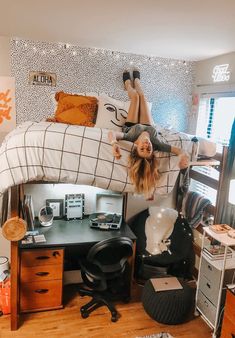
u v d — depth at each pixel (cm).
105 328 245
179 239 303
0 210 253
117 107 273
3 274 266
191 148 231
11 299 232
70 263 300
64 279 294
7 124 326
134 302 279
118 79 342
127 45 296
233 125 244
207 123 343
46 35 278
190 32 226
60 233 269
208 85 330
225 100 312
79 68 329
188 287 259
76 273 296
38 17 212
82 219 303
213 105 333
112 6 179
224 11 176
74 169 202
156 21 204
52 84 326
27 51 312
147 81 350
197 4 166
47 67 321
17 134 201
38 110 329
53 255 250
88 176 205
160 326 249
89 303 262
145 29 227
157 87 355
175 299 245
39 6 186
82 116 255
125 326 248
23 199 266
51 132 200
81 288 283
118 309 268
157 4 170
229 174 252
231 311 212
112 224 283
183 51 302
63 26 236
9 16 212
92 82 336
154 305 249
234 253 249
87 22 218
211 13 181
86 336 235
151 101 357
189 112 371
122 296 279
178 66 355
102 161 204
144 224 313
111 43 292
